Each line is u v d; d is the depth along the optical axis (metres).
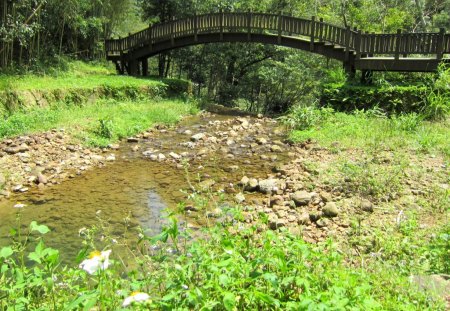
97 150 10.11
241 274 2.40
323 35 14.32
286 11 22.81
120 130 11.61
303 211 5.81
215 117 15.78
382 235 4.61
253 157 9.49
